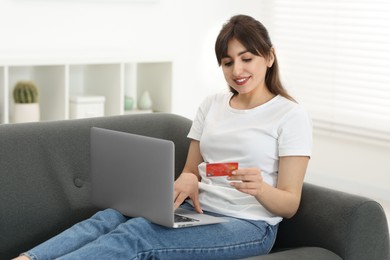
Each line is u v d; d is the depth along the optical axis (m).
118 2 4.76
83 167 2.74
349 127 5.01
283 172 2.47
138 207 2.36
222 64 2.60
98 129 2.47
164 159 2.24
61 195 2.65
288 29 5.38
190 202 2.62
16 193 2.55
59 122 2.75
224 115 2.66
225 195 2.53
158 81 4.98
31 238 2.58
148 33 4.96
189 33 5.16
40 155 2.64
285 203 2.41
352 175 5.03
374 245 2.46
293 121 2.50
